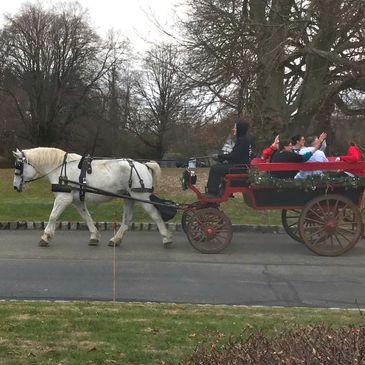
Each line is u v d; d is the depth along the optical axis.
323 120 24.19
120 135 70.19
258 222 14.85
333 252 11.10
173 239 12.98
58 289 8.25
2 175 24.45
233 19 19.94
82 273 9.37
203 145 42.62
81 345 5.19
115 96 68.75
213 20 20.09
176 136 59.94
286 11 20.33
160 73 53.91
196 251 11.46
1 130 64.06
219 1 20.45
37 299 7.64
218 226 11.29
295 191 11.13
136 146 73.00
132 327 5.85
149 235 13.55
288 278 9.13
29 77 64.50
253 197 11.21
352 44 19.91
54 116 65.12
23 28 63.91
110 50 67.69
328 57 19.38
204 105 21.28
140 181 11.65
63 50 64.94
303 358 2.93
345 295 8.04
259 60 19.25
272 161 11.55
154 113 70.12
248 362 3.02
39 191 20.66
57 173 11.65
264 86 19.80
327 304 7.53
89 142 67.69
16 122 65.19
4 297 7.75
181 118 22.98
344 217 11.16
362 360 2.85
